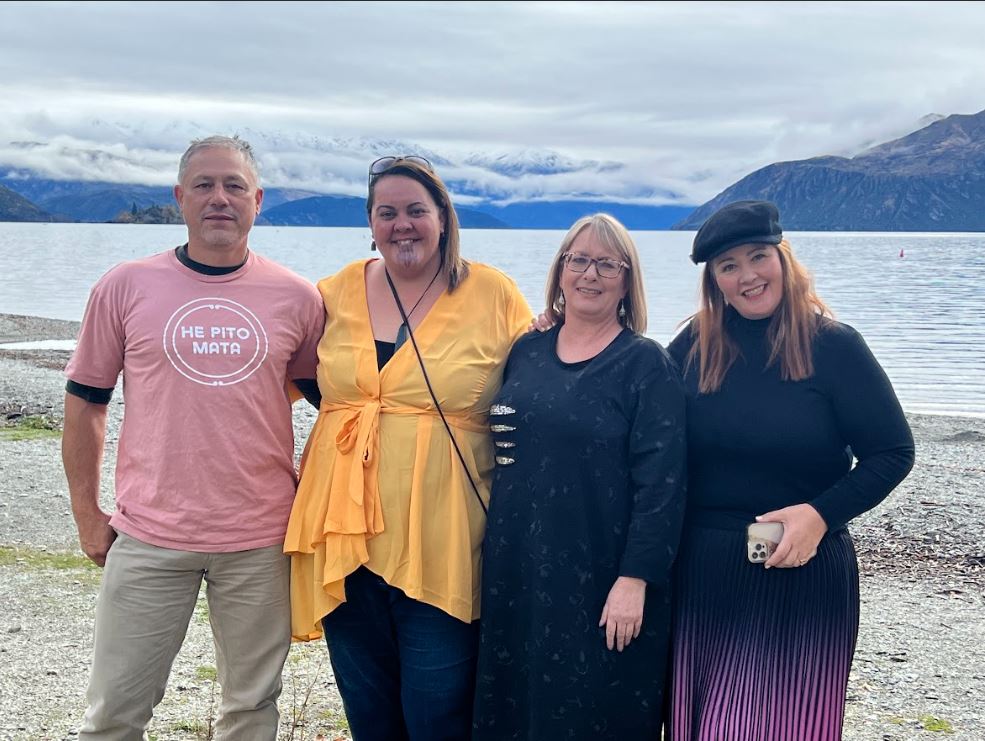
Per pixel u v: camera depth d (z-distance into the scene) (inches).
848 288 2444.6
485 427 150.0
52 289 2140.7
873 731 199.8
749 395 135.7
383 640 149.6
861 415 131.5
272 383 143.3
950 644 256.1
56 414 573.0
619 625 136.3
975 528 381.7
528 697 141.8
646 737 141.3
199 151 140.2
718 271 135.9
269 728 149.2
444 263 150.6
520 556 142.2
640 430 137.8
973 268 3634.4
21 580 280.2
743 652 134.7
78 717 191.5
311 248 5757.9
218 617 146.2
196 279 141.9
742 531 135.9
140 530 139.1
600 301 141.9
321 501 144.1
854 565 136.6
